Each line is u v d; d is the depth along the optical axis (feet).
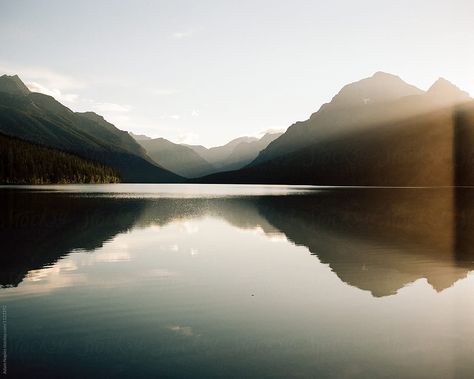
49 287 64.28
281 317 51.13
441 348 41.86
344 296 60.54
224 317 51.19
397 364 38.32
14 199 278.05
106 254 92.32
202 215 190.19
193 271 76.48
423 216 189.26
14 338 43.73
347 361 38.86
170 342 43.11
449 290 63.77
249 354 40.29
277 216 187.52
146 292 61.98
